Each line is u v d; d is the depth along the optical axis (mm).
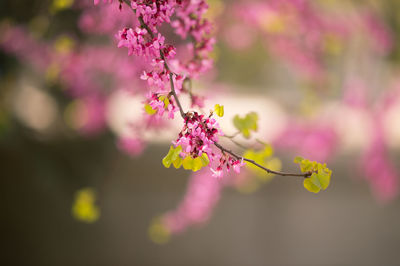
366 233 9812
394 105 7121
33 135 7215
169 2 1540
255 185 5766
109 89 6051
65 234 8523
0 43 5578
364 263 9422
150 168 9016
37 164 7344
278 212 9680
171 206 9328
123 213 9094
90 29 3369
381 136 7117
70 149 7547
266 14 5465
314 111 6238
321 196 9906
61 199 7957
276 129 8266
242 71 10594
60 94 7270
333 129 7191
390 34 6266
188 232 9352
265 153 2389
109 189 8586
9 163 7320
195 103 2002
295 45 5844
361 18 6211
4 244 8023
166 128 3129
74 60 4641
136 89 3277
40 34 4824
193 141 1361
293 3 5328
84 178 7785
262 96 14570
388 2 6344
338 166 9836
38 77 7348
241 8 5527
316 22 5582
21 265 8102
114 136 7551
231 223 9531
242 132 2562
